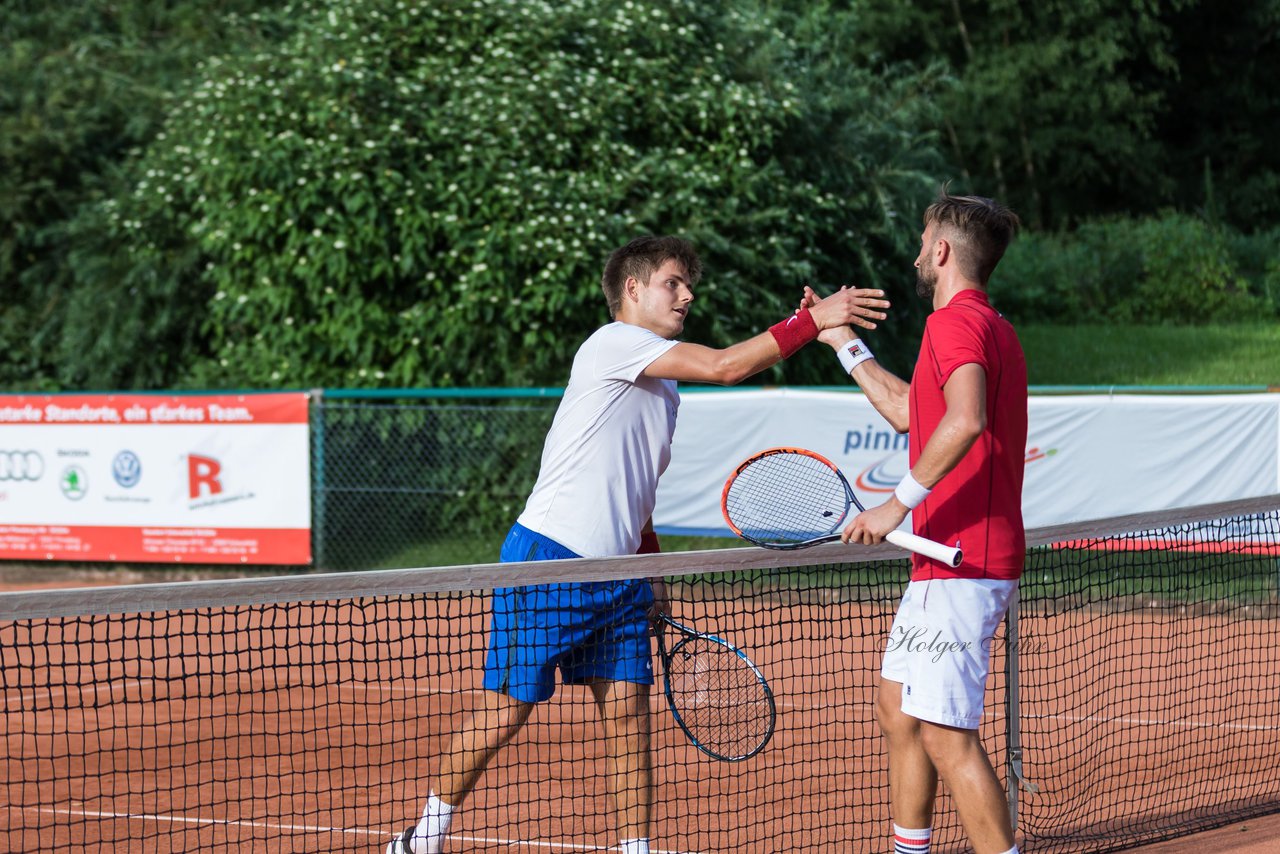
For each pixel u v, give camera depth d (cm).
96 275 5212
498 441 4300
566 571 1391
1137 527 1720
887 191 5144
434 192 4309
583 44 4681
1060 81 11519
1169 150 12562
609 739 1521
